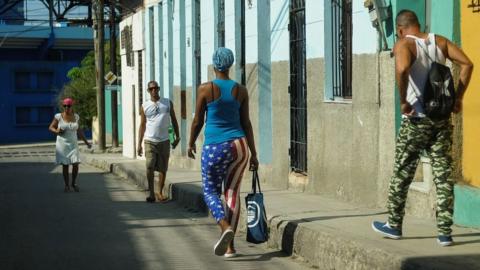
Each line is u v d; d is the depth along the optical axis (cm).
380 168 898
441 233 646
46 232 990
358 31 939
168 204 1301
